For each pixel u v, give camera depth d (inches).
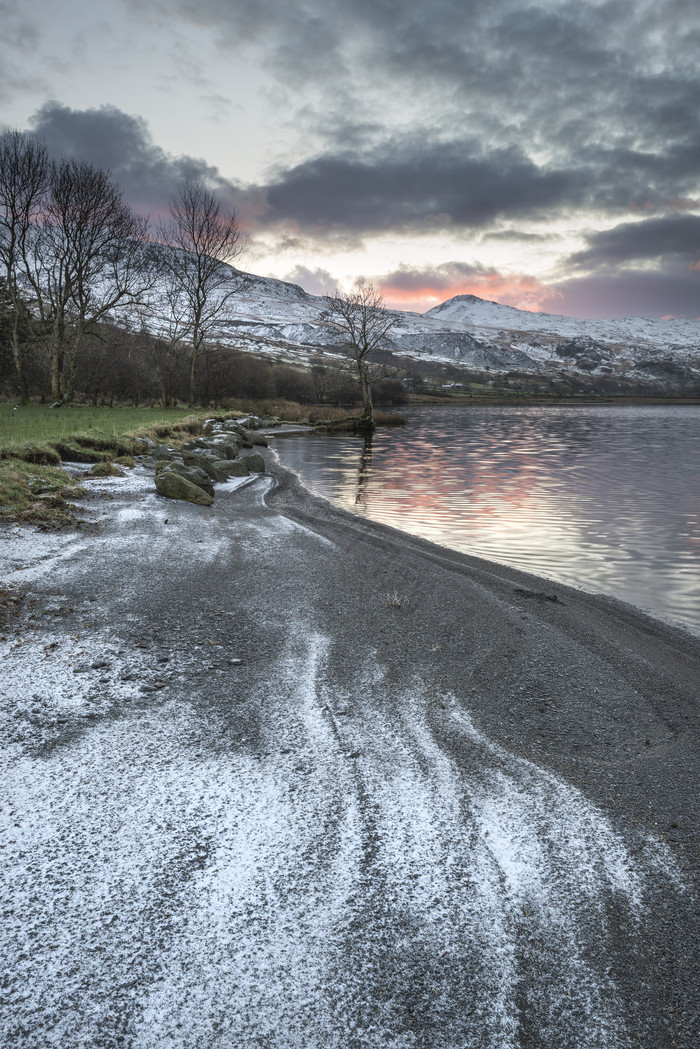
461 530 521.7
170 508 492.4
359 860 124.2
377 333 2220.7
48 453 550.0
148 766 150.3
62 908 107.6
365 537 454.9
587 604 318.7
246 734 169.2
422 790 149.3
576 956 106.6
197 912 108.9
